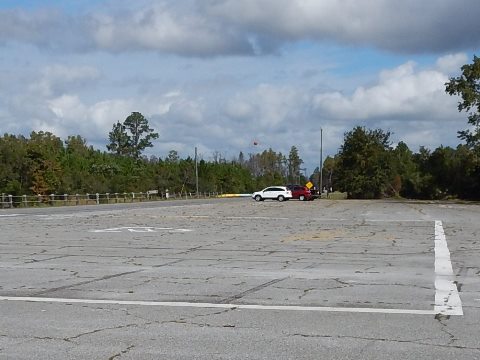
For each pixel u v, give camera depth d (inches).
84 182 2982.3
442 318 309.3
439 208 1705.2
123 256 580.7
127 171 3806.6
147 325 298.0
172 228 951.6
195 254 595.5
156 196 3321.9
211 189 4244.6
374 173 3585.1
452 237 773.9
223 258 562.6
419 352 249.0
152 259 556.7
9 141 2770.7
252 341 267.0
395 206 1900.8
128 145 5703.7
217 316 317.4
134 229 931.3
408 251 616.1
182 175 4037.9
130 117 5698.8
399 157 3969.0
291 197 2719.0
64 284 420.2
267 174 6392.7
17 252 618.2
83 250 634.2
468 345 259.1
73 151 3988.7
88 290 395.9
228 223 1075.3
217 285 413.4
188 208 1802.4
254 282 425.1
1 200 2108.8
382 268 492.7
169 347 257.9
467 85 2177.7
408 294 375.9
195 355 246.2
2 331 286.7
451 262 528.7
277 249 638.5
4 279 443.8
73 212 1558.8
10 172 2544.3
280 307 339.0
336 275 455.8
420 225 1000.9
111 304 349.7
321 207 1846.7
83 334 280.7
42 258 567.8
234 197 3868.1
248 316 316.8
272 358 241.8
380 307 337.4
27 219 1227.2
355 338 271.3
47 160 2645.2
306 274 461.4
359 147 3619.6
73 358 242.8
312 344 261.4
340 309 332.8
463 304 344.2
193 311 329.7
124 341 267.9
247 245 680.4
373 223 1059.3
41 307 341.7
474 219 1162.0
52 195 2335.1
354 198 3622.0
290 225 1016.9
